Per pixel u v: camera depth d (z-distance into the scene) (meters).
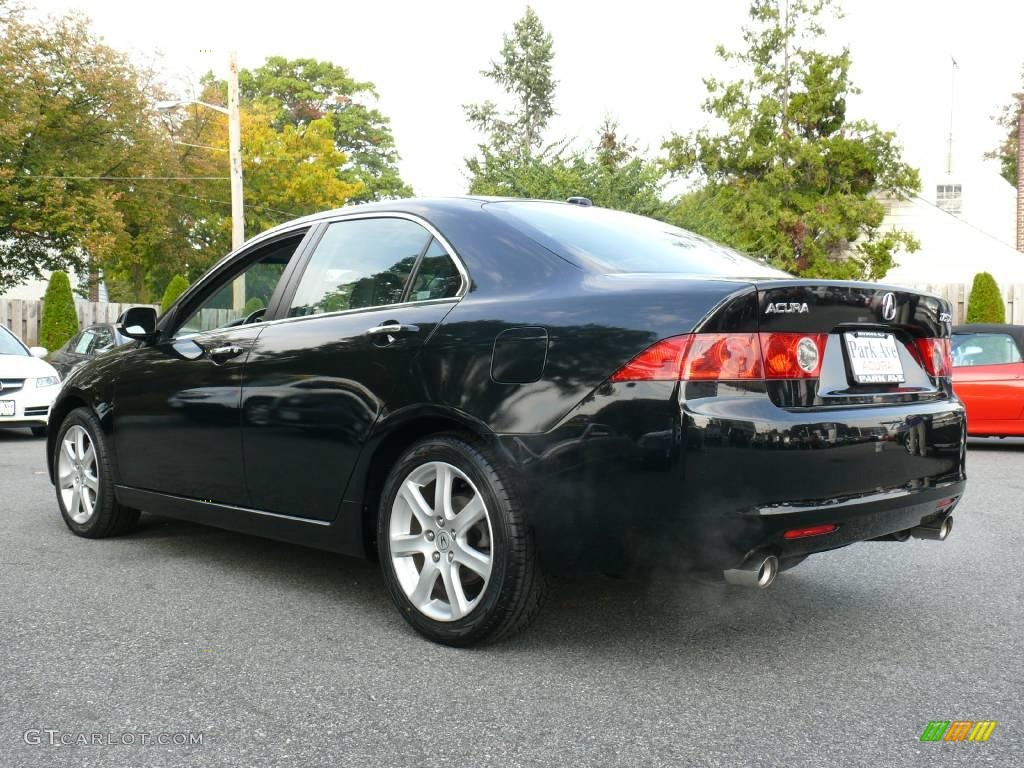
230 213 42.66
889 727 2.79
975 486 7.56
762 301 3.04
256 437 4.16
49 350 24.62
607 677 3.20
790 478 2.99
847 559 4.99
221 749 2.63
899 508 3.32
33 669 3.25
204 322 4.65
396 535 3.63
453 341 3.47
